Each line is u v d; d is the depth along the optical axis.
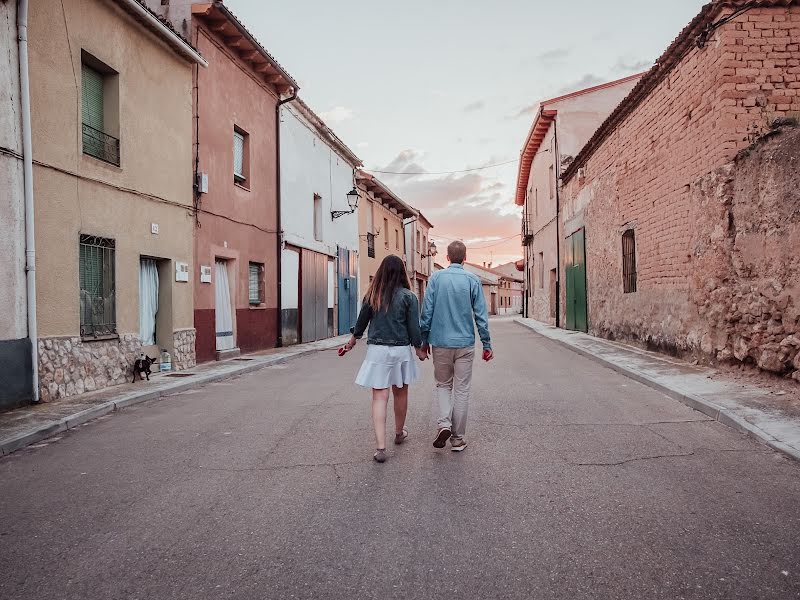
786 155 7.14
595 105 23.34
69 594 2.75
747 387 7.31
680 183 10.38
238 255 14.20
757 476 4.24
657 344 11.65
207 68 12.73
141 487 4.33
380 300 5.00
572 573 2.84
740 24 8.70
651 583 2.73
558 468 4.50
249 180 14.93
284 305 17.20
